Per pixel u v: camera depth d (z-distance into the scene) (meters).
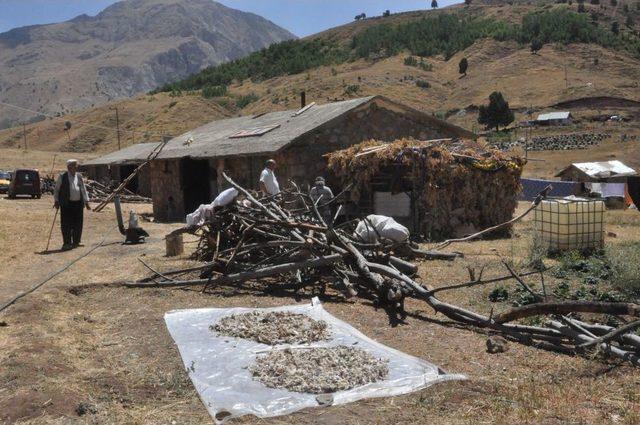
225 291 9.63
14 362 5.89
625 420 4.74
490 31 199.62
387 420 4.76
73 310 8.54
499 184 16.92
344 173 17.47
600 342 6.22
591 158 69.62
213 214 11.98
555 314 7.06
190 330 7.32
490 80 155.50
